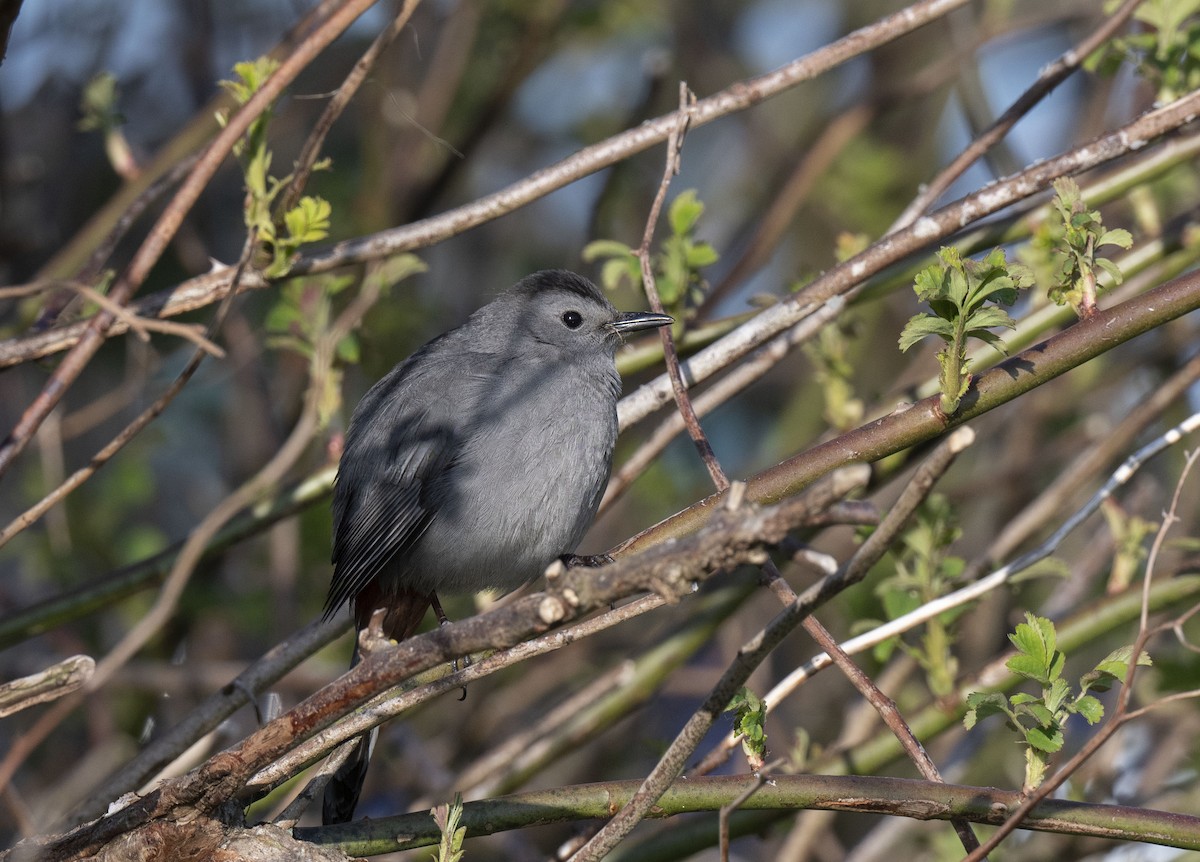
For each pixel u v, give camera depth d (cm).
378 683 570
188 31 1441
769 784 676
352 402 1385
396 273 929
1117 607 890
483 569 956
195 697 1244
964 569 959
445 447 945
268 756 600
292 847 642
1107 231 692
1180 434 728
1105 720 1181
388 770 1240
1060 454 1295
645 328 1027
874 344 1529
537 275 1056
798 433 1466
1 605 1273
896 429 706
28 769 1178
